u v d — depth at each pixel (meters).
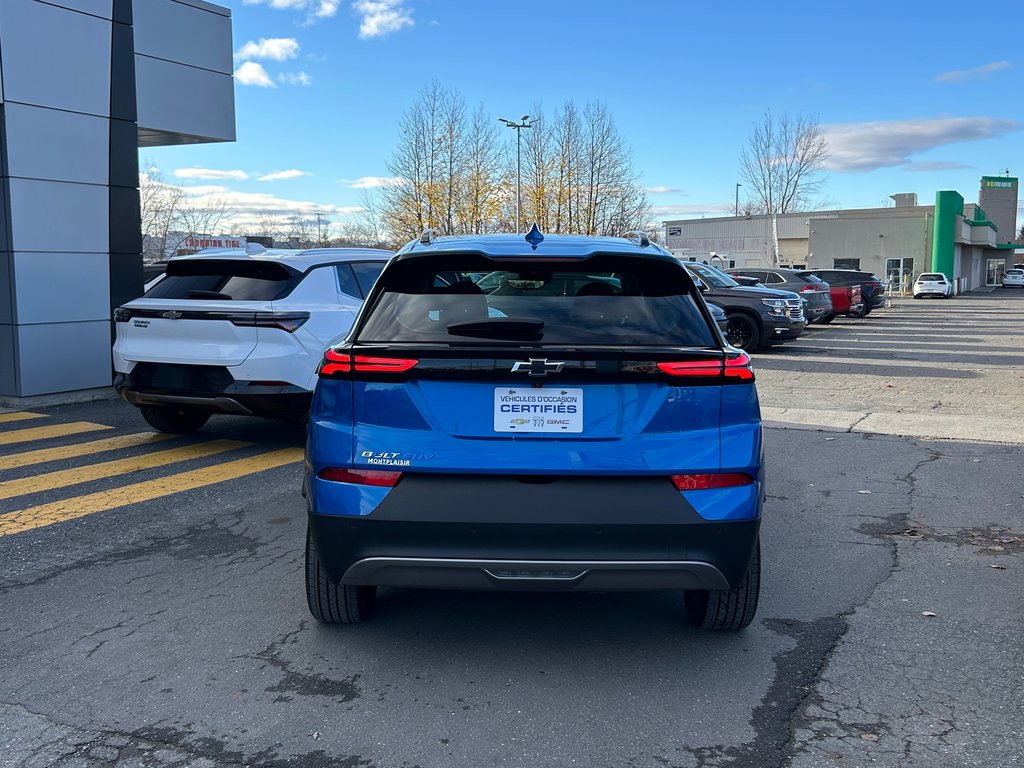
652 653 3.64
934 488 6.38
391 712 3.14
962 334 22.20
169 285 7.30
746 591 3.61
